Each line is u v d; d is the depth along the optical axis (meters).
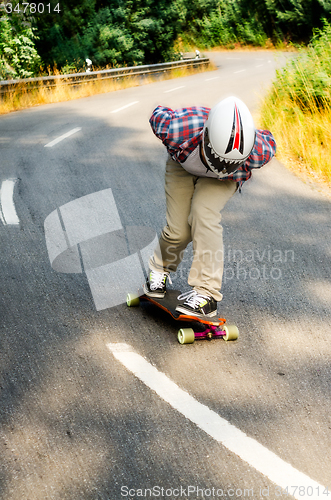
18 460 2.18
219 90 16.27
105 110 12.26
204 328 3.41
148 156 8.09
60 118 11.09
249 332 3.41
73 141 8.85
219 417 2.54
